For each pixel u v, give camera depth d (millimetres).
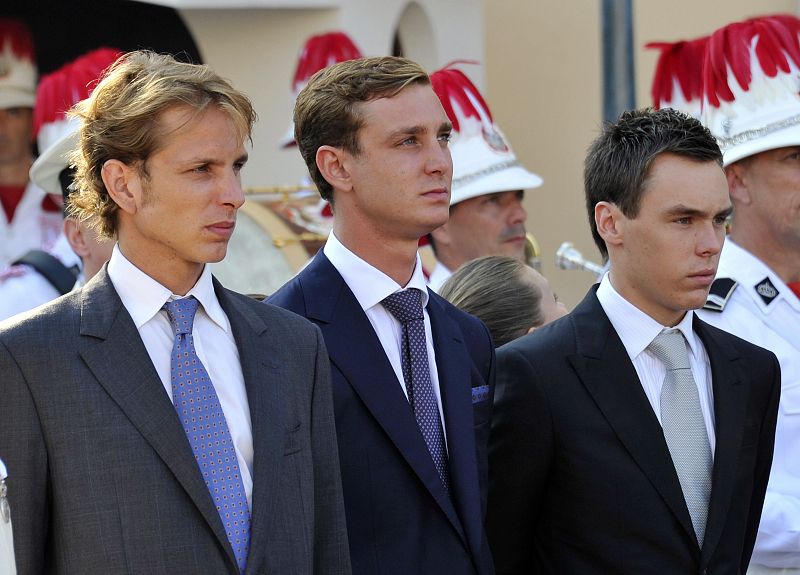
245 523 6180
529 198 21062
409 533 6867
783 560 9047
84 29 17312
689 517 7348
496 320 8750
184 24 17672
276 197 15750
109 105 6340
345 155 7203
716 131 10008
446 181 7184
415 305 7301
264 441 6289
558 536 7535
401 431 6961
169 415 6109
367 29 17625
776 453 9312
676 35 19984
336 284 7230
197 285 6465
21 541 5891
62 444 5984
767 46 9961
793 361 9438
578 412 7461
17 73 16641
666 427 7539
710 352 7762
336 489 6613
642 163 7461
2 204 16031
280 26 17406
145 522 5965
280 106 17469
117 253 6453
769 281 9672
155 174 6254
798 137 9703
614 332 7652
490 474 7629
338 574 6539
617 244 7660
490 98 21375
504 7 21219
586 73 20500
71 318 6223
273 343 6582
